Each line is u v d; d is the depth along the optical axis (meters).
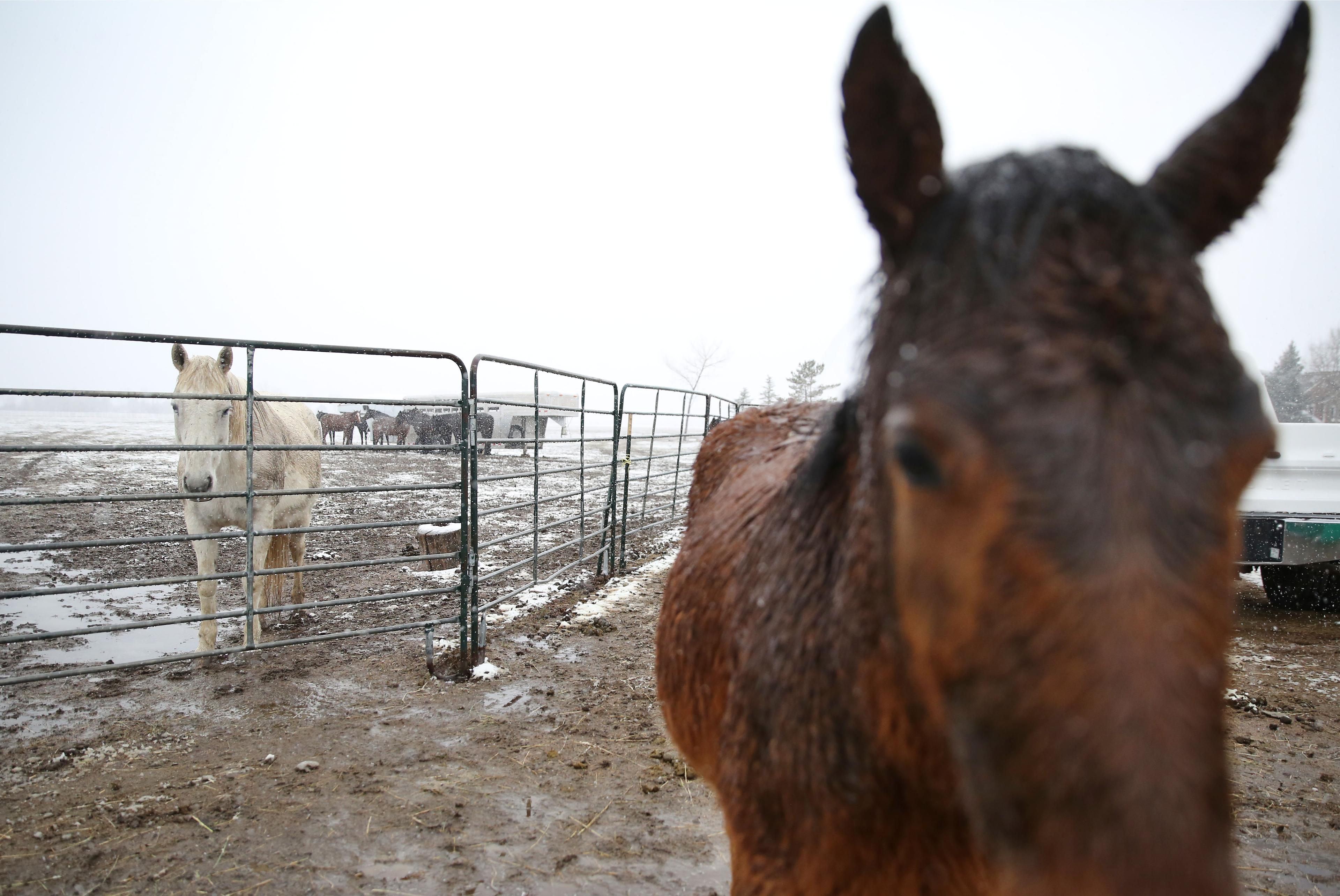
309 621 5.92
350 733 3.97
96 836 2.96
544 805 3.30
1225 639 0.77
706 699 1.70
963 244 0.86
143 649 5.19
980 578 0.75
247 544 4.46
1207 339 0.77
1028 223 0.83
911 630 0.88
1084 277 0.78
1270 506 5.46
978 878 1.10
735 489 2.15
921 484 0.82
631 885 2.78
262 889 2.70
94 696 4.37
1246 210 1.01
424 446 4.59
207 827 3.06
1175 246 0.83
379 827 3.10
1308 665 4.99
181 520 10.27
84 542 3.77
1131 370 0.73
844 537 1.20
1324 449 6.07
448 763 3.66
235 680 4.68
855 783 1.11
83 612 5.94
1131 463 0.70
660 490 10.91
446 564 7.71
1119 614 0.67
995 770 0.75
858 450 1.21
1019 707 0.72
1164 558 0.69
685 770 3.62
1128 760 0.65
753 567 1.51
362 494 13.74
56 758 3.59
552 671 4.92
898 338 0.91
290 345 4.18
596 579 7.48
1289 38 0.98
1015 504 0.72
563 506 12.01
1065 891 0.68
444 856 2.92
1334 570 6.01
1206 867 0.64
